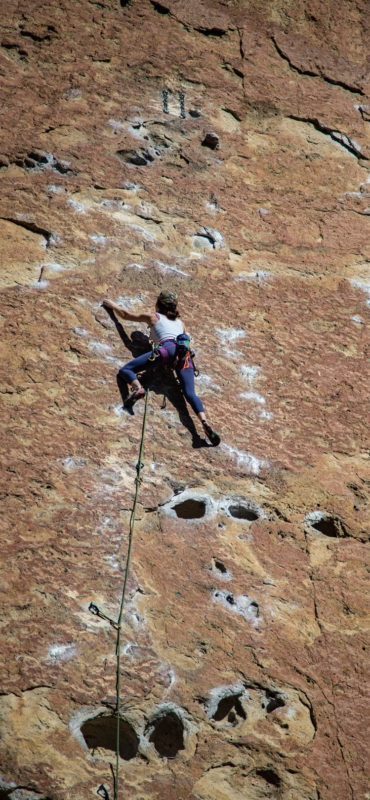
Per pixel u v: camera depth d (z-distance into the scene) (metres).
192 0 18.88
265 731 11.46
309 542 13.17
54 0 17.80
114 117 16.78
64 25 17.56
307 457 14.02
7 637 11.14
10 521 12.02
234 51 18.58
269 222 16.59
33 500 12.30
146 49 17.86
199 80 17.89
